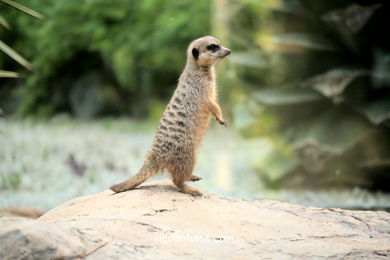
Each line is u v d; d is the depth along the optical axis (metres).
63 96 22.62
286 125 11.17
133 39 21.55
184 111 4.87
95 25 21.53
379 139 9.99
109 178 11.70
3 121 21.33
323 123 10.48
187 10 21.52
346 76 9.78
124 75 20.92
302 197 9.64
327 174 10.42
